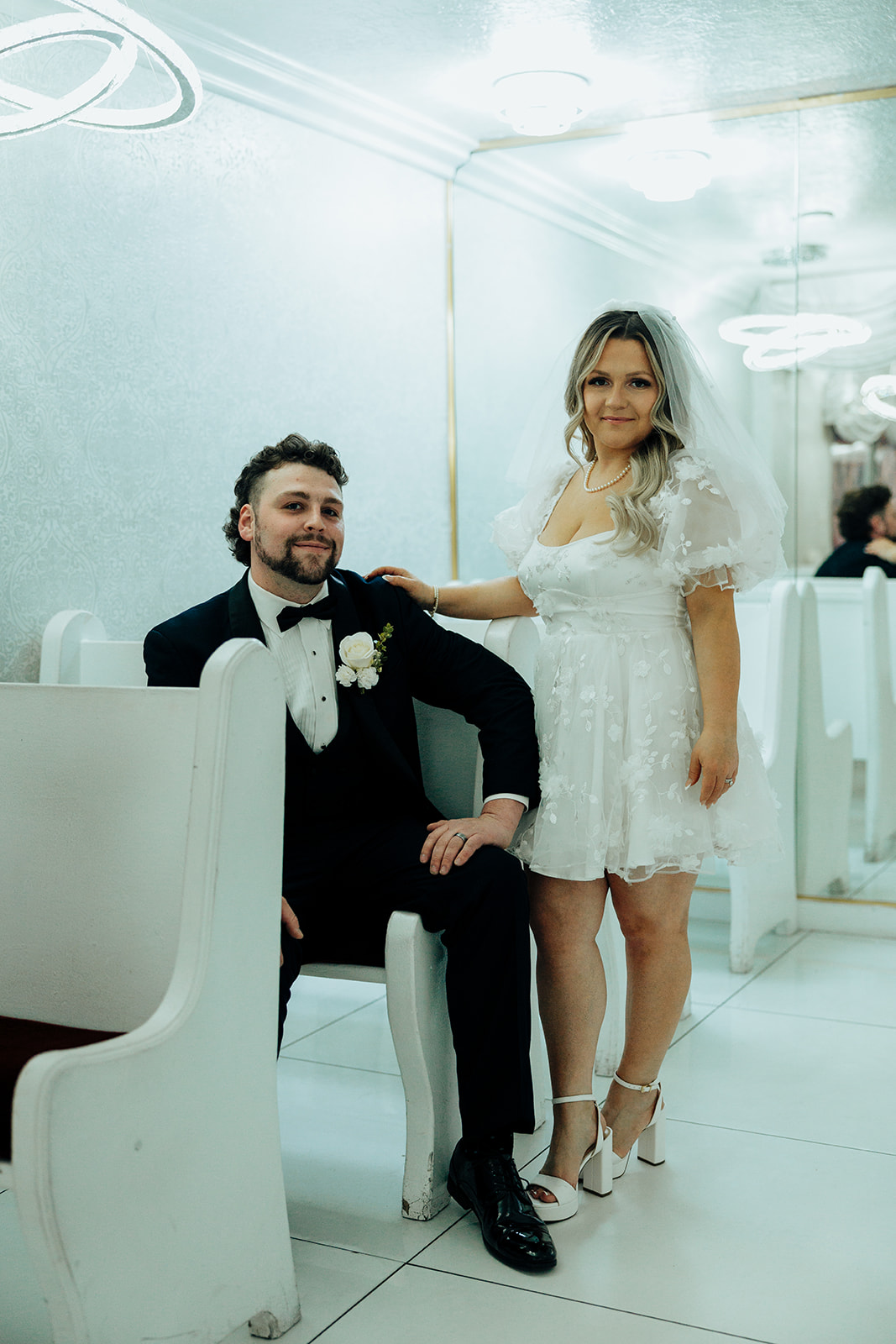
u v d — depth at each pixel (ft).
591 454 7.25
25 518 9.07
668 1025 7.16
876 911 12.87
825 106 12.53
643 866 6.45
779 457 12.91
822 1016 10.31
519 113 12.12
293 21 10.41
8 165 8.81
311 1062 9.32
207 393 10.84
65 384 9.37
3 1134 4.67
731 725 6.60
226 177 11.01
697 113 13.05
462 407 14.92
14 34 7.00
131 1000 5.60
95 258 9.61
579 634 6.87
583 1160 6.88
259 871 5.55
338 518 7.23
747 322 13.03
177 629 7.21
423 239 14.26
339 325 12.73
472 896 6.52
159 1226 4.95
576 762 6.73
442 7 10.14
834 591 12.70
